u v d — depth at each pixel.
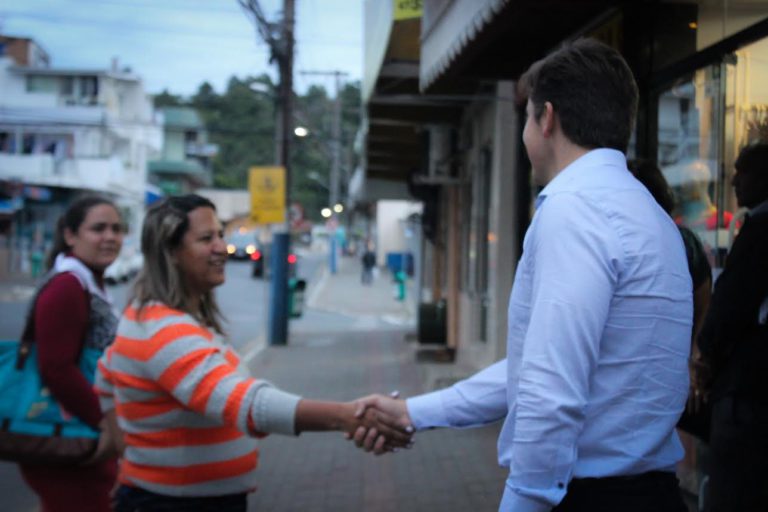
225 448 2.38
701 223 4.07
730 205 3.77
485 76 5.54
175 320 2.34
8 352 3.01
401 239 51.88
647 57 4.45
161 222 2.43
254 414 2.22
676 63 4.22
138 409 2.35
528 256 1.85
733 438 2.66
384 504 5.28
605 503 1.73
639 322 1.72
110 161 38.25
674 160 4.29
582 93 1.88
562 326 1.65
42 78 40.56
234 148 83.38
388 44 7.69
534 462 1.64
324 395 9.64
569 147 1.90
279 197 15.22
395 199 19.73
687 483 4.39
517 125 7.99
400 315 24.08
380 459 6.42
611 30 4.73
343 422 2.27
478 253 9.95
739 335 2.67
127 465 2.42
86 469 3.07
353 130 47.97
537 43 5.03
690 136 4.13
